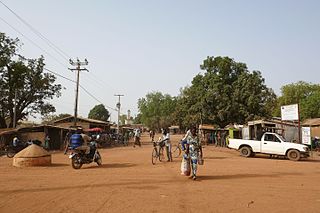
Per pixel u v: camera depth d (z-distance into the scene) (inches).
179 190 349.7
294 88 2837.1
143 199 303.1
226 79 1812.3
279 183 407.8
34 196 314.7
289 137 1296.8
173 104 4539.9
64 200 297.3
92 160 576.4
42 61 1599.4
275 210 268.4
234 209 269.9
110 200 298.0
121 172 498.0
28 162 578.9
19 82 1526.8
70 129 1385.3
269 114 1754.4
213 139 1825.8
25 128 1333.7
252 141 890.1
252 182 411.8
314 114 2367.1
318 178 458.9
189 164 450.6
